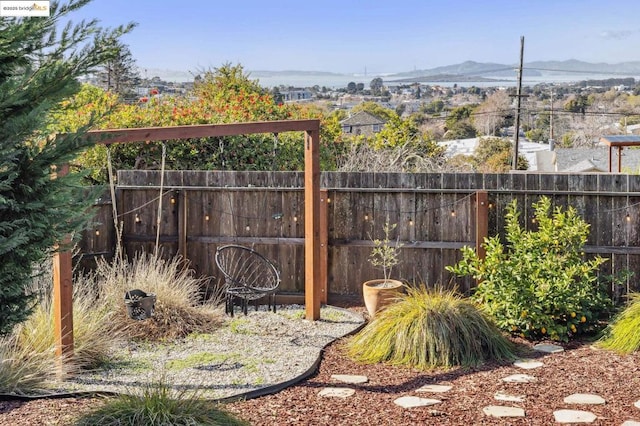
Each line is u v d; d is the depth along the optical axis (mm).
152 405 4246
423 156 14984
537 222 8641
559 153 33500
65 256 5711
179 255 9195
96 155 10617
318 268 8203
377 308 8164
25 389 5207
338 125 16641
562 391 5301
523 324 7059
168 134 6516
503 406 4961
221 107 12242
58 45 3469
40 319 6039
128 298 6984
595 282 8383
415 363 6250
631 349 6367
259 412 4930
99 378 5738
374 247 8984
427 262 8945
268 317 8352
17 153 3273
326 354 6758
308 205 8117
